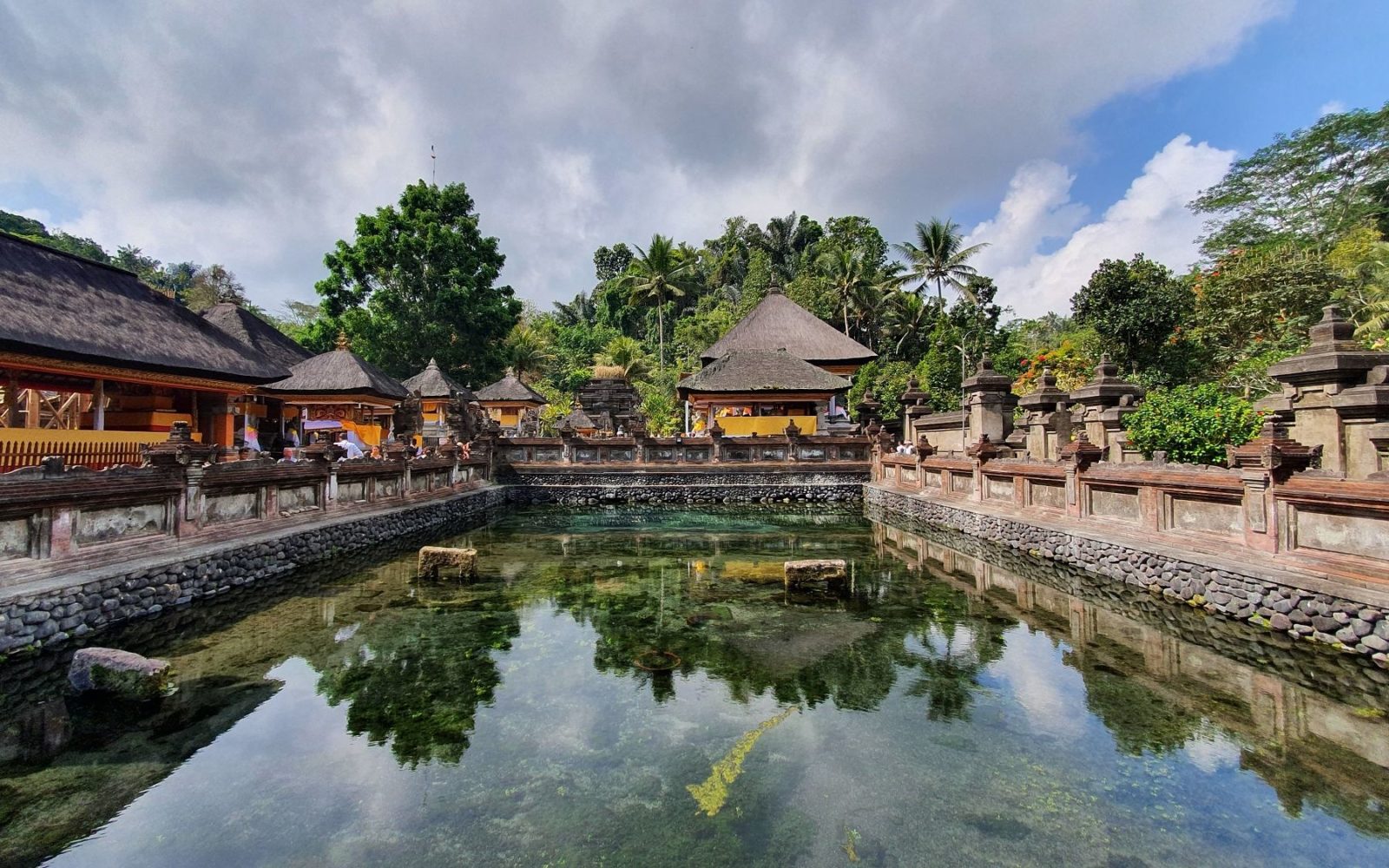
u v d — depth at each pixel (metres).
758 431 26.08
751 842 3.41
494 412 36.03
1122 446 11.22
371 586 9.23
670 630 7.14
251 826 3.55
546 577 9.85
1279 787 3.87
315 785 4.00
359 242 35.50
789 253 57.00
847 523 15.97
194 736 4.62
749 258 54.09
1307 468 6.49
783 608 8.04
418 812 3.70
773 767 4.21
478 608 8.07
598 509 19.62
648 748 4.48
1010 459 12.27
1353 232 24.33
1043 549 10.27
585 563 10.95
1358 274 20.31
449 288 35.59
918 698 5.27
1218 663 5.79
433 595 8.69
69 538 6.48
